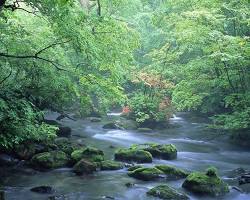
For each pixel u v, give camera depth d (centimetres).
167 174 1145
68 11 989
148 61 2905
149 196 973
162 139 1847
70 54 1550
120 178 1130
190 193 1009
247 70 1688
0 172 1148
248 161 1438
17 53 1215
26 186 1040
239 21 1686
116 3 1894
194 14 1605
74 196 970
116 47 1300
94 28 1255
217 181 1027
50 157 1219
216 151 1608
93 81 1214
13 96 965
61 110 1588
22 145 1258
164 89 2239
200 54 2286
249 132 1720
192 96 1792
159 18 2216
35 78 1273
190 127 2191
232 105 1666
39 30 1370
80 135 1827
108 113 2677
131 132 2002
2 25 1225
